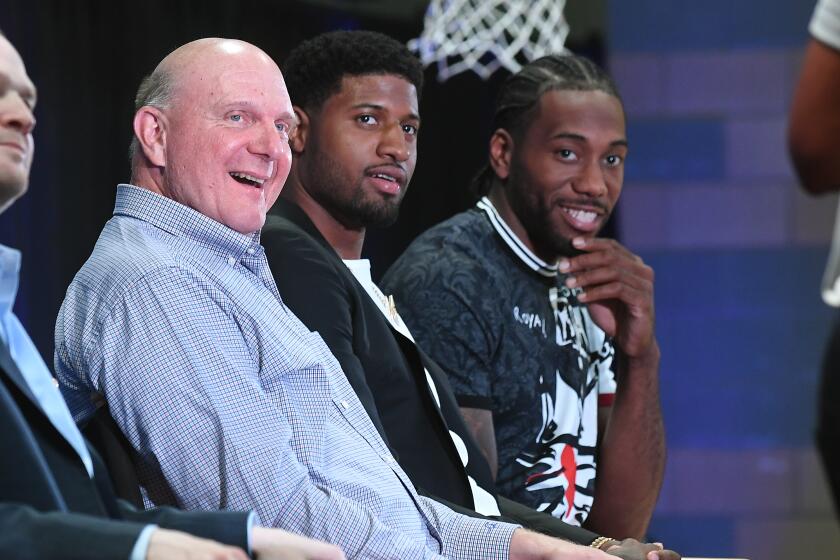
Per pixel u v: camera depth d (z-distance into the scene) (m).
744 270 9.97
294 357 3.07
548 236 4.39
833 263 2.80
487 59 9.55
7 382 2.47
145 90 3.30
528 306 4.32
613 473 4.48
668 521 9.87
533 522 3.70
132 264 3.01
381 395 3.61
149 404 2.90
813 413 9.80
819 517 9.74
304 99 4.03
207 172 3.20
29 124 2.46
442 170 9.74
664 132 10.12
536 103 4.42
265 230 3.59
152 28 8.18
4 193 2.44
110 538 2.13
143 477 3.00
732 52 10.04
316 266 3.53
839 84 2.50
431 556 2.97
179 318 2.95
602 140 4.41
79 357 2.99
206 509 2.90
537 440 4.29
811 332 9.88
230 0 8.62
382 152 3.99
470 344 4.14
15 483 2.32
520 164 4.43
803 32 9.96
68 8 7.89
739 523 9.77
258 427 2.93
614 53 10.18
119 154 8.09
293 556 2.37
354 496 3.08
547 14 8.83
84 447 2.59
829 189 2.61
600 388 4.65
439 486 3.62
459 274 4.21
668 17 10.13
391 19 9.50
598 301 4.41
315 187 4.01
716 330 9.96
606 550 3.48
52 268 7.70
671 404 9.95
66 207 7.81
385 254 9.64
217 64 3.25
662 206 10.09
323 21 9.23
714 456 9.88
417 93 4.12
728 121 10.05
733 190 10.02
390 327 3.75
